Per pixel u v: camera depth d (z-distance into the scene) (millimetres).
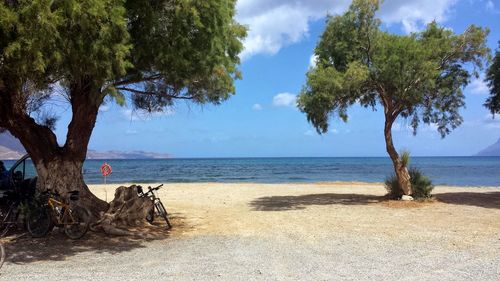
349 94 17156
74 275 6723
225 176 52844
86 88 10555
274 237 10242
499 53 17766
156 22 8648
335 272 6922
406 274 6793
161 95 12508
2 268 7191
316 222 12570
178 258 8008
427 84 15820
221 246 9188
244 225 12125
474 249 8711
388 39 16250
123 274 6793
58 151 11117
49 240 9625
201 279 6496
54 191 10516
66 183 10930
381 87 17031
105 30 7305
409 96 16156
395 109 17484
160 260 7844
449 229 11188
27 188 10969
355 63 15945
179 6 8539
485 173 55781
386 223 12289
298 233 10742
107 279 6480
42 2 6496
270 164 112312
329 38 17516
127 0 8406
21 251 8578
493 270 7043
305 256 8125
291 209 15867
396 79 15578
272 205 17266
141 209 11305
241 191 24484
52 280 6414
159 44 8945
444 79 17281
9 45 6656
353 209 15633
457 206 16203
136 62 9766
